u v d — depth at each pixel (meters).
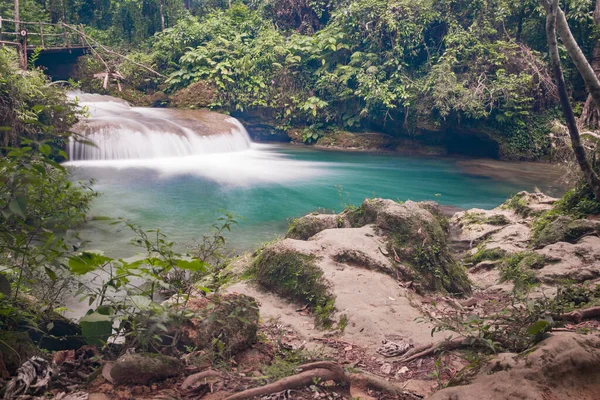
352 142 27.84
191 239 11.16
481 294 7.18
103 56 30.95
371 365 4.40
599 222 8.84
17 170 3.36
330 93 28.98
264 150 25.92
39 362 3.58
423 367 4.27
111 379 3.52
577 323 4.89
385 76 26.95
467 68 26.05
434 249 6.90
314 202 15.66
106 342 3.99
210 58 29.73
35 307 4.55
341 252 6.48
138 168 18.83
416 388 3.91
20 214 3.22
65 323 4.48
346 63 29.12
